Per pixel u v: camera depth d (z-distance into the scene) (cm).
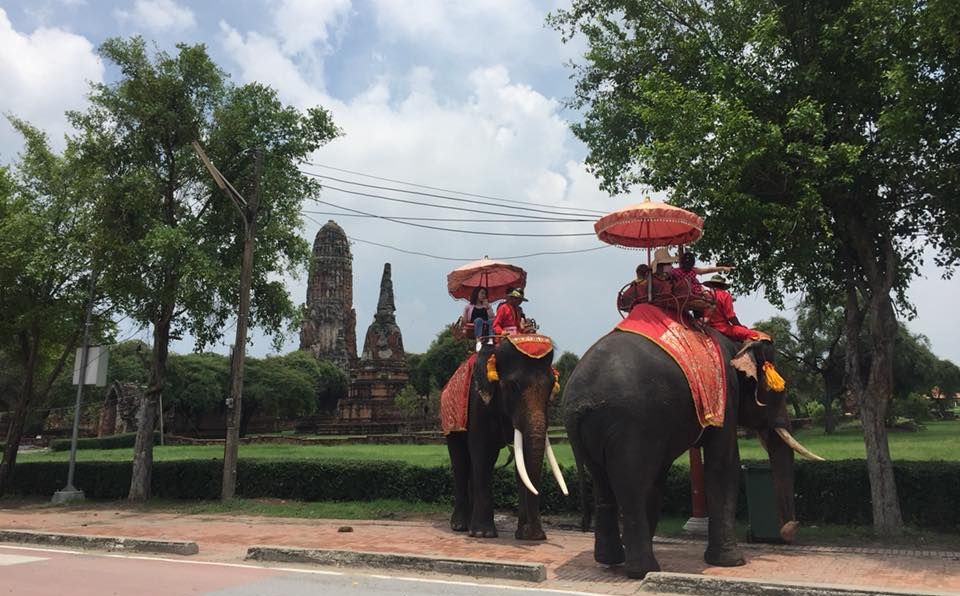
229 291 1811
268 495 1688
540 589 725
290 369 7100
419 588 733
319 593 707
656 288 873
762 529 1034
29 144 1903
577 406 768
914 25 1005
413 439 4572
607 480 795
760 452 2606
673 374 763
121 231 1769
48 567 873
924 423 6078
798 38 1152
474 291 1213
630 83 1377
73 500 1834
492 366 1027
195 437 6362
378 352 6131
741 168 1026
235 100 1836
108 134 1847
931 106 1034
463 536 1139
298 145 1864
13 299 1898
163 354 1848
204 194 1881
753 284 1248
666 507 1292
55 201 1866
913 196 1165
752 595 676
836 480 1173
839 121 1120
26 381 2047
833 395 4703
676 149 1068
